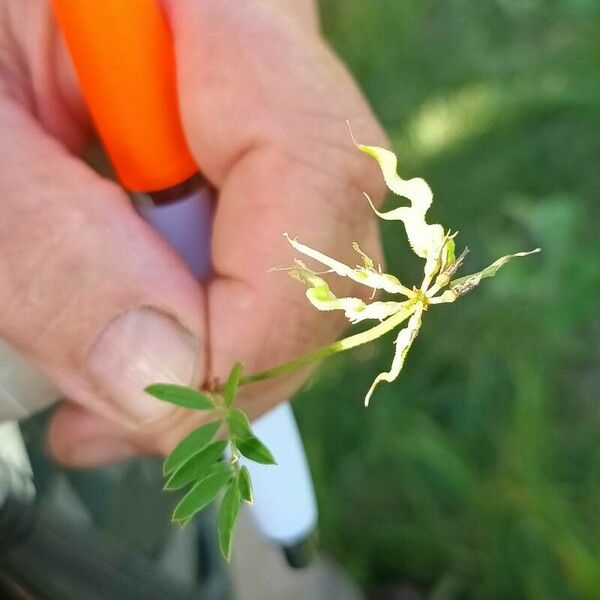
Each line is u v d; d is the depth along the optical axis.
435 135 0.26
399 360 0.07
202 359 0.09
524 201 0.25
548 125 0.26
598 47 0.27
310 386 0.23
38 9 0.10
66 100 0.11
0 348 0.09
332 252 0.09
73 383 0.09
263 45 0.10
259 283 0.09
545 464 0.21
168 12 0.10
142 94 0.09
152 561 0.15
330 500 0.22
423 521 0.22
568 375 0.23
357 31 0.28
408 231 0.07
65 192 0.09
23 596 0.12
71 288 0.09
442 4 0.29
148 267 0.09
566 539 0.20
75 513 0.13
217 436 0.09
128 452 0.11
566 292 0.23
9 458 0.12
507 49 0.28
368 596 0.22
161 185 0.10
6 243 0.09
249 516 0.18
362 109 0.10
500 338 0.23
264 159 0.09
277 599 0.20
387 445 0.22
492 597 0.21
